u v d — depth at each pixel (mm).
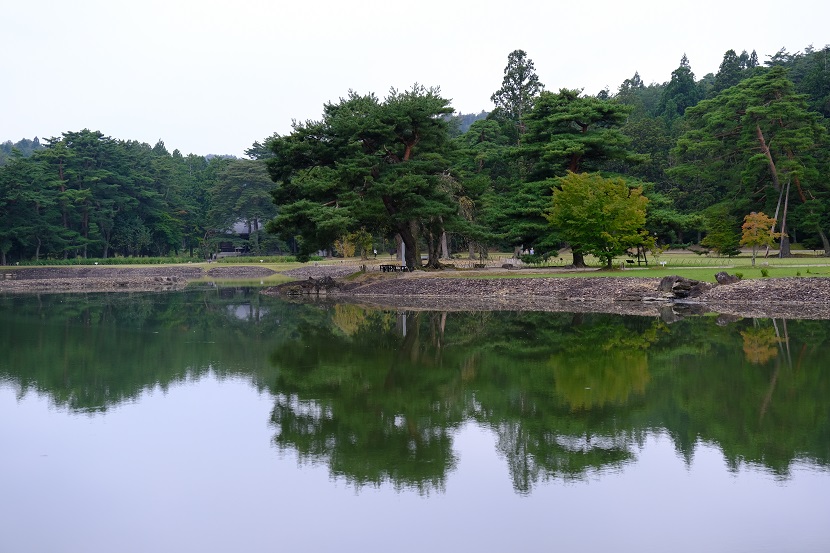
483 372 26562
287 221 57875
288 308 52375
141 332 38719
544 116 66938
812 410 19969
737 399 21406
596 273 57406
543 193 64250
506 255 102188
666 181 101688
